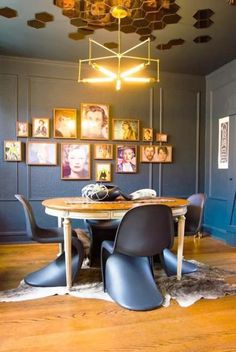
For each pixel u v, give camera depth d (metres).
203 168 4.64
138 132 4.36
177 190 4.55
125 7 2.66
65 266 2.45
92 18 2.88
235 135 3.91
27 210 2.47
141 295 2.12
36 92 3.99
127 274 2.27
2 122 3.89
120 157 4.30
